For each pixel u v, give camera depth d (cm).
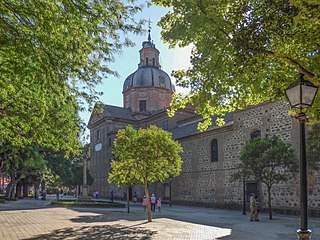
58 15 693
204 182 3397
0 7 657
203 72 799
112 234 1370
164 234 1372
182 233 1405
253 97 905
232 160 3059
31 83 912
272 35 653
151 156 1850
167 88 5859
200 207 3369
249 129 2900
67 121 1191
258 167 2145
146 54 6084
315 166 1805
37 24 689
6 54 738
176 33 781
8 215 2233
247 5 666
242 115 2995
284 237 1318
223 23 685
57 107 1073
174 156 1888
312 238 1302
